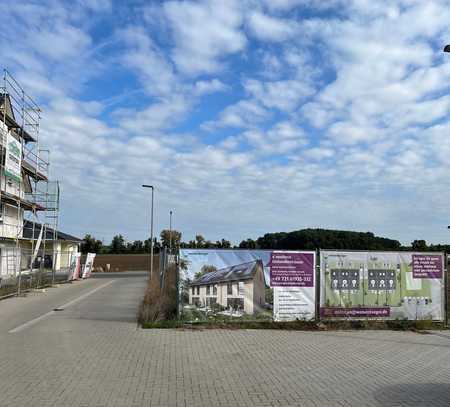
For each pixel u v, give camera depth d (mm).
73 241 53406
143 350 9477
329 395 6504
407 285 13172
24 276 29125
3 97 28859
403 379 7488
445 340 11211
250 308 12562
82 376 7402
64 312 16359
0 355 8961
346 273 12898
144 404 6023
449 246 51906
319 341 10742
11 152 24703
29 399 6207
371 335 11711
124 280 38719
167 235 72812
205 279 12570
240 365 8273
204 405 6004
